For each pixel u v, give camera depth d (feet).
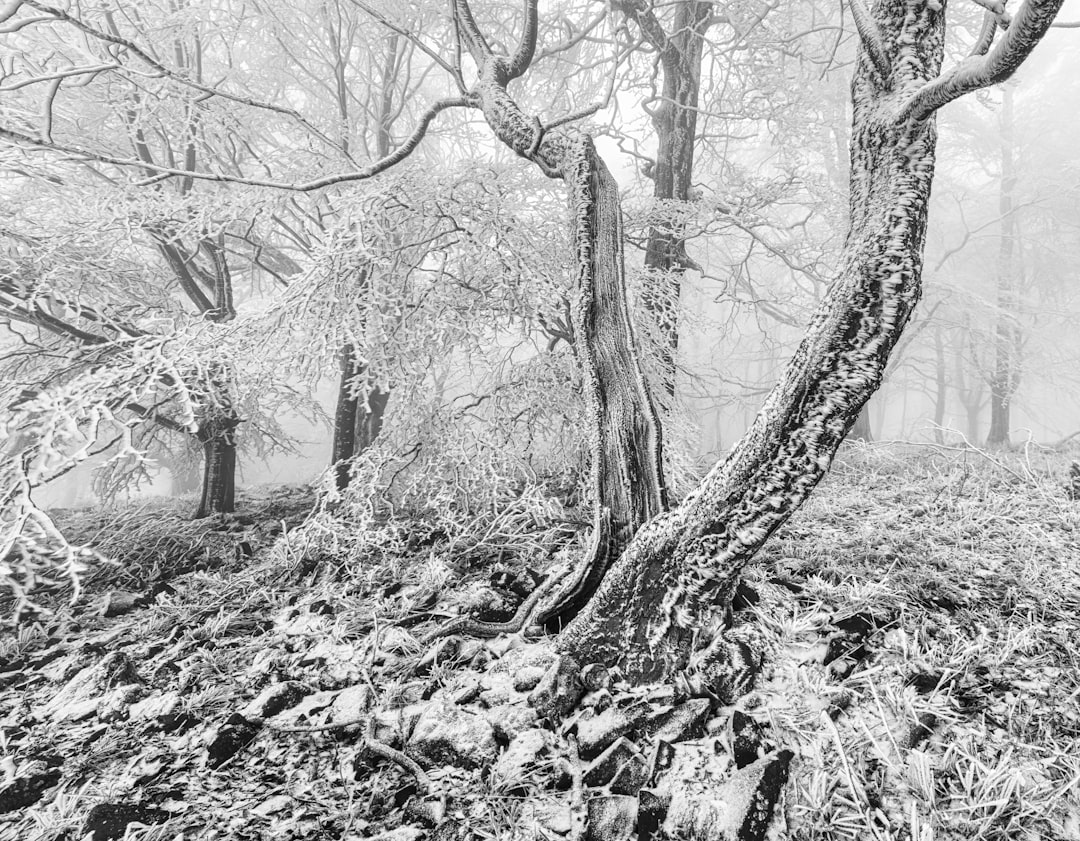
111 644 9.79
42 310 13.39
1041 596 7.81
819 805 4.89
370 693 6.99
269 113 15.84
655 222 16.34
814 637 7.06
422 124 9.35
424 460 13.85
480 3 16.49
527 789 5.34
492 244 12.37
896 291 4.87
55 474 6.27
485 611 8.45
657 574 6.46
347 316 10.69
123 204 11.39
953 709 5.88
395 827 5.08
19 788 5.91
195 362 9.66
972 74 3.64
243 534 16.20
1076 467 12.74
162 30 13.79
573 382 13.69
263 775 5.89
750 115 18.21
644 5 15.24
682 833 4.72
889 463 17.35
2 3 6.14
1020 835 4.60
